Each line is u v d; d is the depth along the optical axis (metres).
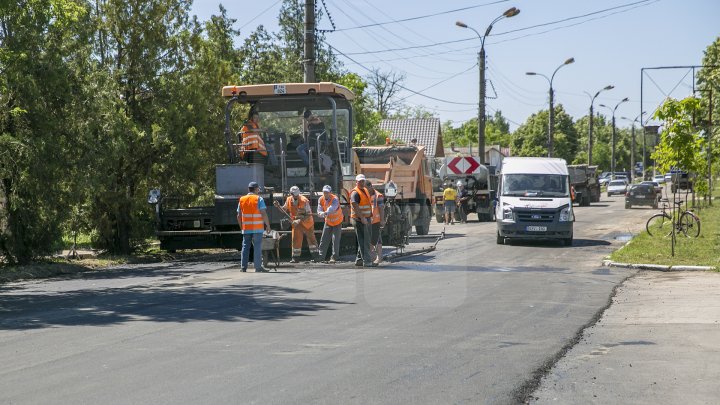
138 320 14.12
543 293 18.05
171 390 9.03
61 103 25.45
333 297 17.02
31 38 24.50
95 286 19.88
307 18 33.06
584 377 9.80
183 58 31.33
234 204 26.05
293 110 27.02
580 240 34.97
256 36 60.16
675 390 9.16
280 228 26.05
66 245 33.84
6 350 11.48
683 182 65.94
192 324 13.62
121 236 30.08
